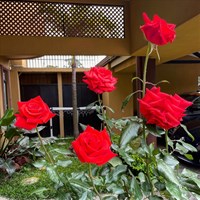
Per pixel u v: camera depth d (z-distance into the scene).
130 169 1.12
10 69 7.03
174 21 2.91
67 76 8.48
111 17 4.45
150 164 1.03
